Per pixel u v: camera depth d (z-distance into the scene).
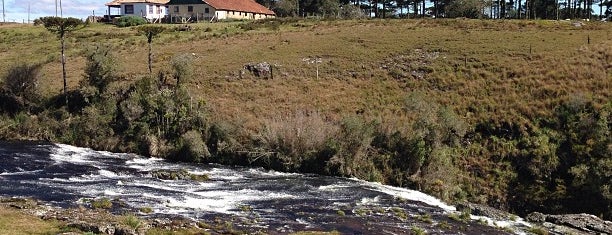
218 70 59.84
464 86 52.31
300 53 65.81
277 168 41.81
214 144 44.72
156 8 109.12
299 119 43.72
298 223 27.06
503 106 46.56
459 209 32.41
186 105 47.97
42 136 49.41
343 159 40.47
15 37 89.31
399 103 50.38
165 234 22.73
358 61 62.09
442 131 41.88
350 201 32.47
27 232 21.25
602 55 54.44
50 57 70.50
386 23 82.69
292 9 123.88
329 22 87.25
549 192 36.62
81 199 28.69
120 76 57.06
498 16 114.00
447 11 105.75
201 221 25.81
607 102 43.69
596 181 35.12
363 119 45.50
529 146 40.72
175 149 44.81
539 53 57.69
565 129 41.78
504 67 55.00
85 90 51.19
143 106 48.31
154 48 71.75
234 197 32.19
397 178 38.97
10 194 29.17
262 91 54.47
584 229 30.09
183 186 34.50
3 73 62.94
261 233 24.47
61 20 52.84
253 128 46.06
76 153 44.38
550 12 111.88
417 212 30.88
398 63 60.50
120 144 46.69
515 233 28.09
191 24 93.56
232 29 85.38
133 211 26.91
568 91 47.00
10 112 52.88
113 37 83.31
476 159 40.75
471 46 63.25
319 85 56.31
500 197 37.12
